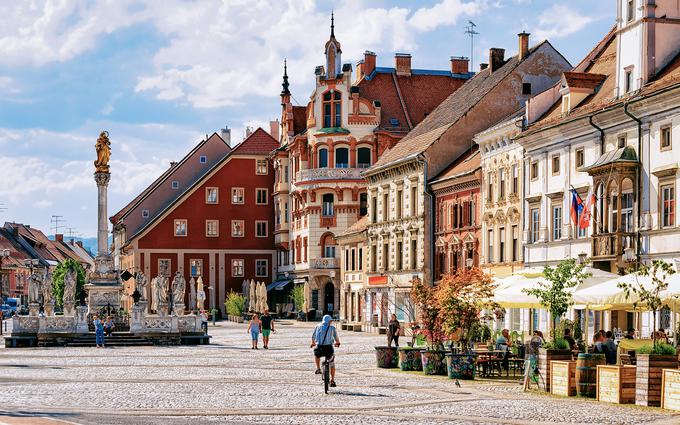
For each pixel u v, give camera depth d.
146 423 24.39
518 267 65.81
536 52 81.31
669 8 53.38
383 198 91.94
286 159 128.62
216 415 26.25
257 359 51.12
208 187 134.00
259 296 106.50
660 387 29.00
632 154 52.12
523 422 25.14
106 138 77.75
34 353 56.97
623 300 35.09
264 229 135.00
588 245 56.53
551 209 61.28
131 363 47.94
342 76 113.81
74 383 36.19
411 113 115.75
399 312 87.31
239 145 134.88
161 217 132.75
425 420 25.45
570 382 32.16
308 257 117.12
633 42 53.75
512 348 43.12
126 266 145.88
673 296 32.75
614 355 36.50
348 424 24.48
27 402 29.25
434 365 40.66
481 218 72.56
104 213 77.31
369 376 40.00
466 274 42.03
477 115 81.88
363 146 113.94
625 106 51.94
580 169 54.97
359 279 100.44
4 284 193.88
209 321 122.19
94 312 75.19
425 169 81.62
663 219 49.84
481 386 35.69
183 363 48.00
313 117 115.50
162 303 71.56
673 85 47.91
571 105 59.66
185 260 133.12
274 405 28.75
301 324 108.12
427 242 81.69
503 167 68.69
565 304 38.59
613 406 29.02
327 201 116.12
